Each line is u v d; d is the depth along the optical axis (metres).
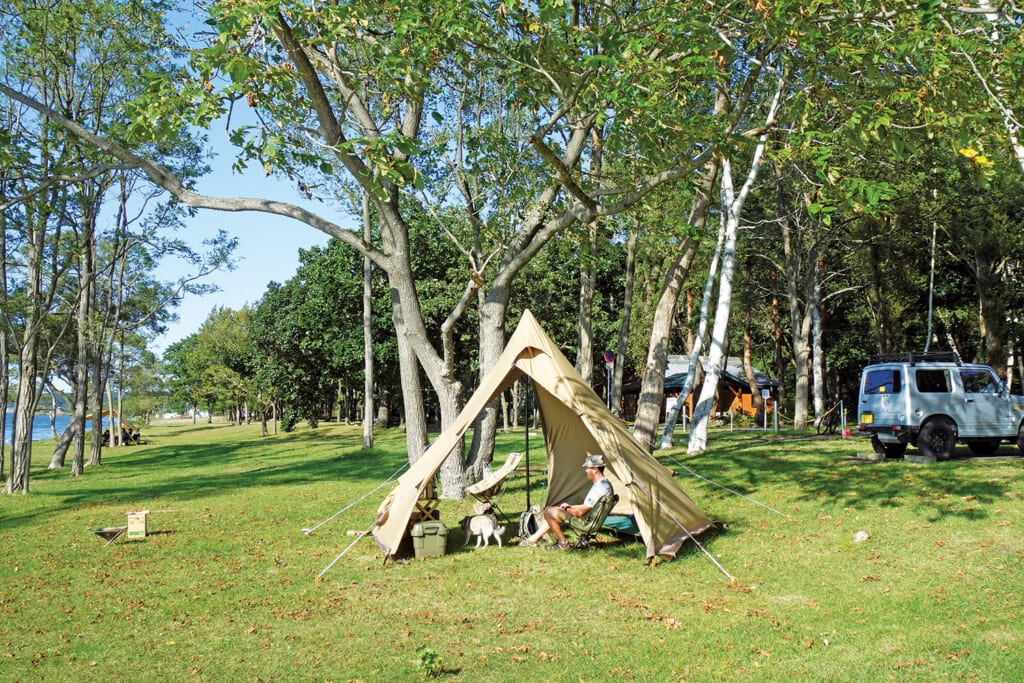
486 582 7.34
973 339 35.00
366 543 9.28
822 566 7.32
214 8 7.74
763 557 7.80
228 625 6.25
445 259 32.09
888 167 17.33
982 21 8.71
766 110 16.03
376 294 33.41
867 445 16.77
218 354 59.12
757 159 13.64
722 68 9.73
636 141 9.60
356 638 5.87
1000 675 4.71
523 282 30.08
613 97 8.12
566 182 9.54
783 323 43.38
